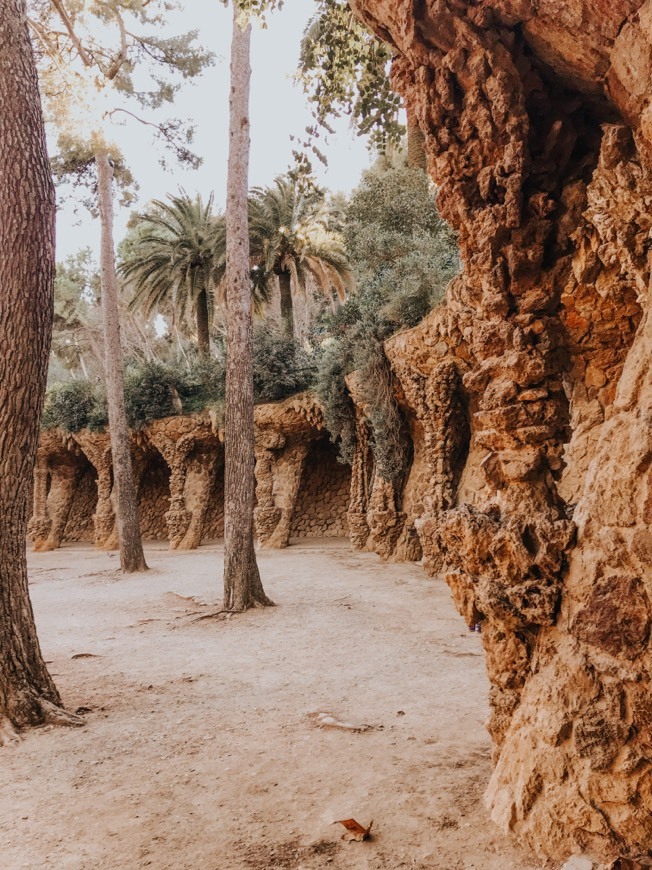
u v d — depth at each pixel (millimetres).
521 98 3373
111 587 15078
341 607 11172
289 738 5008
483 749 4516
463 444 14383
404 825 3373
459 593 3637
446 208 3779
